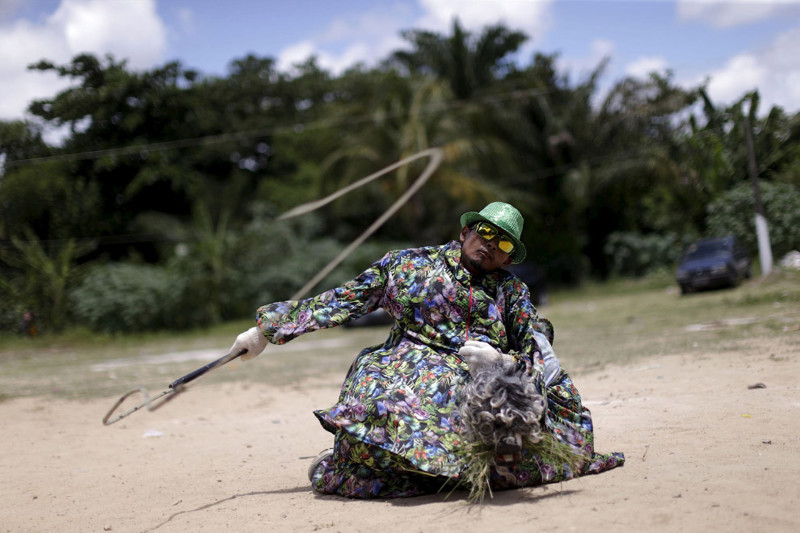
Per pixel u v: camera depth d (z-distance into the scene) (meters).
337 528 3.23
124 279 26.19
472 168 31.88
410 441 3.41
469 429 3.39
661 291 29.16
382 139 30.45
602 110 35.25
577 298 31.91
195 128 33.25
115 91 28.12
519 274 29.42
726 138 28.20
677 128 31.36
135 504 4.12
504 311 3.77
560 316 22.39
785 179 26.61
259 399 9.16
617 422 5.34
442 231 33.25
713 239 25.00
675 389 6.70
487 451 3.35
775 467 3.65
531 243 36.84
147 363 16.58
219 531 3.37
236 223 33.75
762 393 5.94
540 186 37.22
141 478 4.88
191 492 4.35
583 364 9.51
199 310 27.66
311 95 40.81
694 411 5.45
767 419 4.89
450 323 3.73
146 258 33.38
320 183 32.09
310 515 3.49
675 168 30.34
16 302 25.31
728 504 3.09
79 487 4.70
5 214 27.94
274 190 34.19
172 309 26.78
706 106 28.84
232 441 6.25
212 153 34.56
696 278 23.34
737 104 27.88
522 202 34.47
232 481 4.60
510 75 36.69
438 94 31.08
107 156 29.31
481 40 35.69
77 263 30.78
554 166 36.59
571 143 34.94
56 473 5.24
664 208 32.28
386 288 3.82
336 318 3.76
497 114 34.34
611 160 34.91
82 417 8.36
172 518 3.70
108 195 31.05
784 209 25.28
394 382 3.62
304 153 38.25
